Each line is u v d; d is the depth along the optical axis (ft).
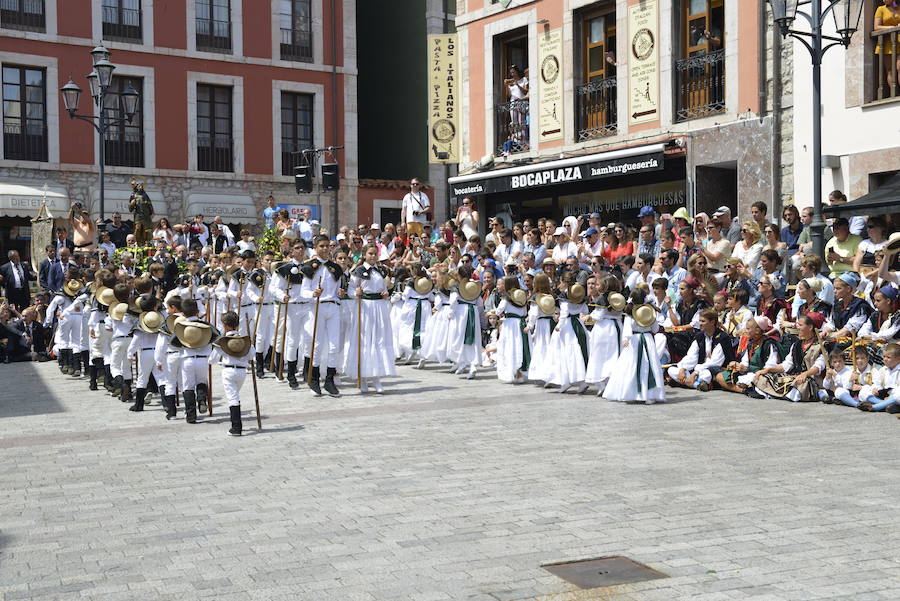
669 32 60.08
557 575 17.69
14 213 94.48
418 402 39.73
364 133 121.90
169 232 77.30
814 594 16.44
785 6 40.86
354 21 114.42
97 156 100.94
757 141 55.11
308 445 30.78
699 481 24.47
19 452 31.07
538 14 69.26
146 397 43.04
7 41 96.22
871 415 34.22
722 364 41.29
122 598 17.06
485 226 74.90
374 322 43.19
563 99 67.51
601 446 29.30
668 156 59.11
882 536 19.65
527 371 45.98
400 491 24.25
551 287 46.32
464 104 76.18
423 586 17.25
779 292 40.73
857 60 51.01
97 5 100.48
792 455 27.40
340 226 111.75
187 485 25.66
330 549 19.54
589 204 66.49
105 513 22.93
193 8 105.09
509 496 23.43
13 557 19.60
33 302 68.95
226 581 17.78
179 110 104.58
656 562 18.30
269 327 51.08
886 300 36.09
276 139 109.70
